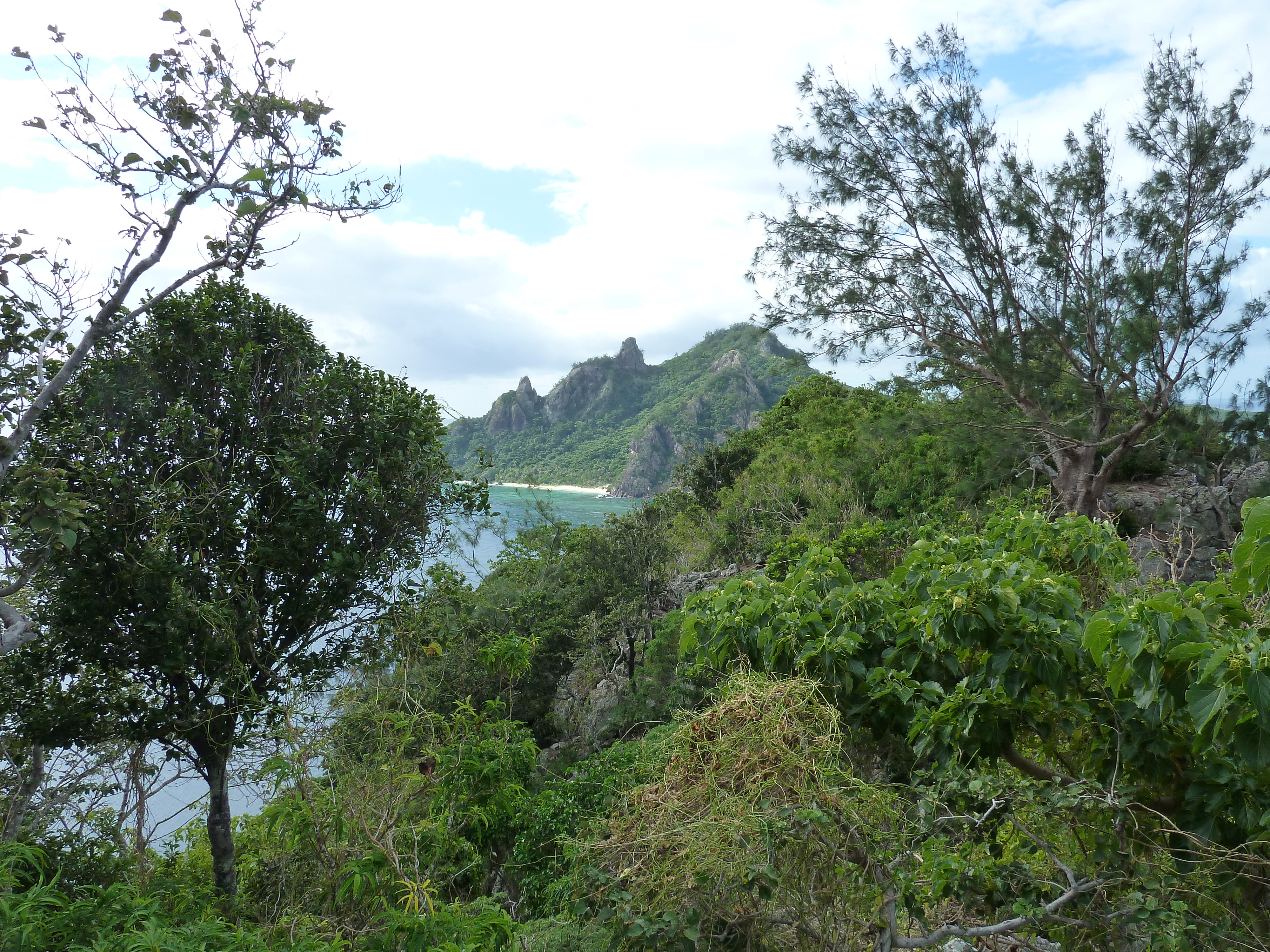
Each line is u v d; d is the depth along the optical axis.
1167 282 12.91
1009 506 13.23
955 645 3.37
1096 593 4.81
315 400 8.50
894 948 2.50
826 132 16.06
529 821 7.52
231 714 7.32
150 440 7.90
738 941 2.51
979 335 15.10
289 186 4.80
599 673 21.66
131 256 4.64
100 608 7.20
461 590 9.48
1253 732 2.45
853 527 15.52
